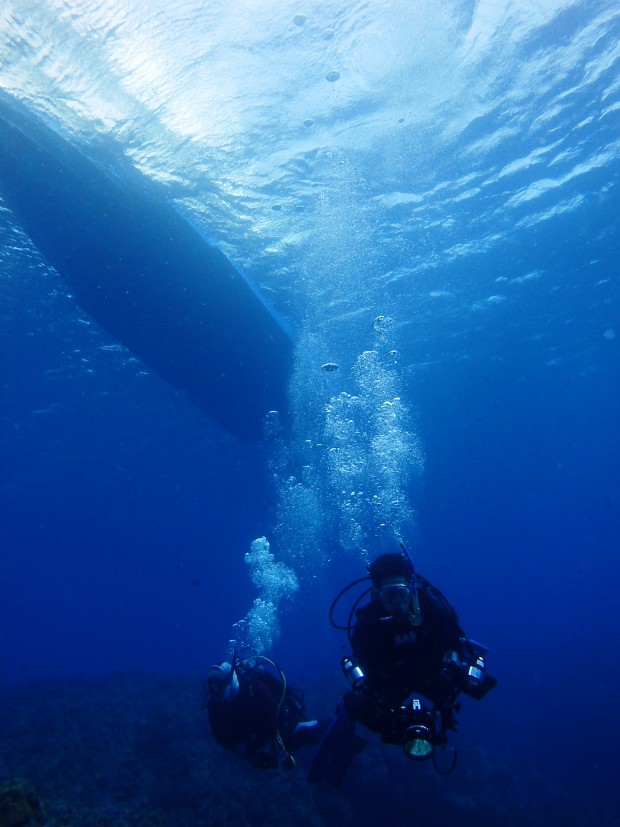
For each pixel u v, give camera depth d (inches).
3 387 848.9
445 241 613.9
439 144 463.5
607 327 1050.7
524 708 1208.8
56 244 407.5
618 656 1635.1
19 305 623.5
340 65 369.7
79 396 933.2
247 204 486.3
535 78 412.5
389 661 152.9
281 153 442.3
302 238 552.4
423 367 999.0
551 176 534.9
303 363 676.7
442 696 149.1
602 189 570.6
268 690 193.5
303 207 506.6
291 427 755.4
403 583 148.9
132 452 1288.1
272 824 396.5
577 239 675.4
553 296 846.5
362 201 513.7
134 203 398.6
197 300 454.3
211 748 489.7
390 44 360.5
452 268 678.5
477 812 510.9
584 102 441.7
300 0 322.0
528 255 693.9
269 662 205.9
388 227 562.3
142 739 522.9
